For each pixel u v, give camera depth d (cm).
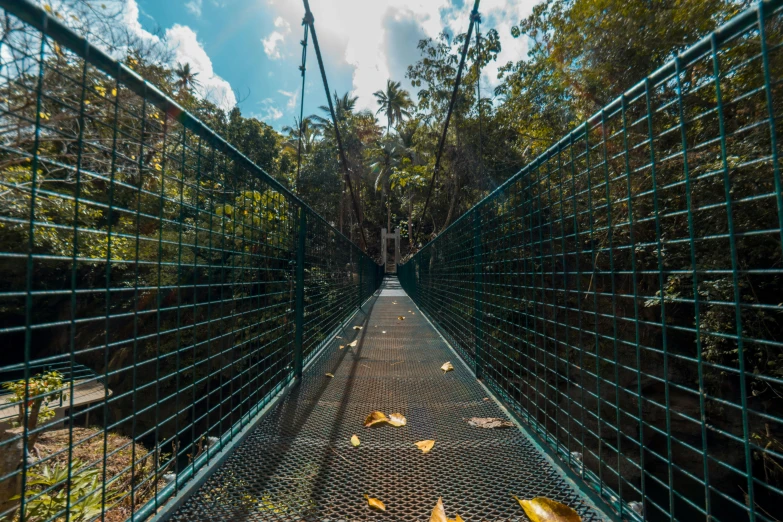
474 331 292
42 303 743
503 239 233
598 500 125
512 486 139
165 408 612
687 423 561
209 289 148
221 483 140
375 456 162
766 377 71
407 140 2317
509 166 1060
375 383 266
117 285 721
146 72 582
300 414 208
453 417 206
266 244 216
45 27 79
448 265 448
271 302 217
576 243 141
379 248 3756
